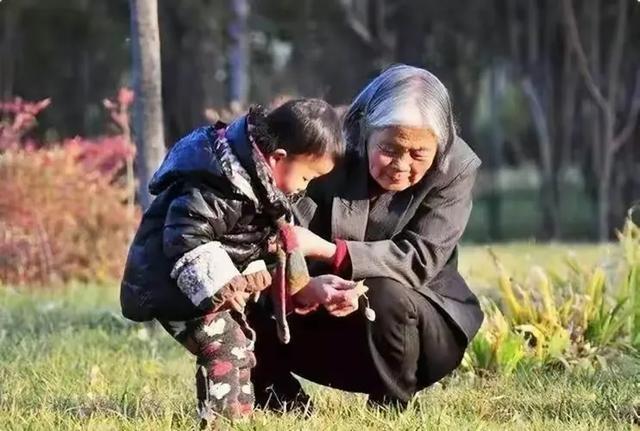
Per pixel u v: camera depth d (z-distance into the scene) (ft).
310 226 19.79
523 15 100.68
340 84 109.60
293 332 20.03
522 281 34.40
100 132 109.50
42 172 49.49
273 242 18.30
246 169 17.47
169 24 102.94
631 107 97.35
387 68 19.61
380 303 19.22
